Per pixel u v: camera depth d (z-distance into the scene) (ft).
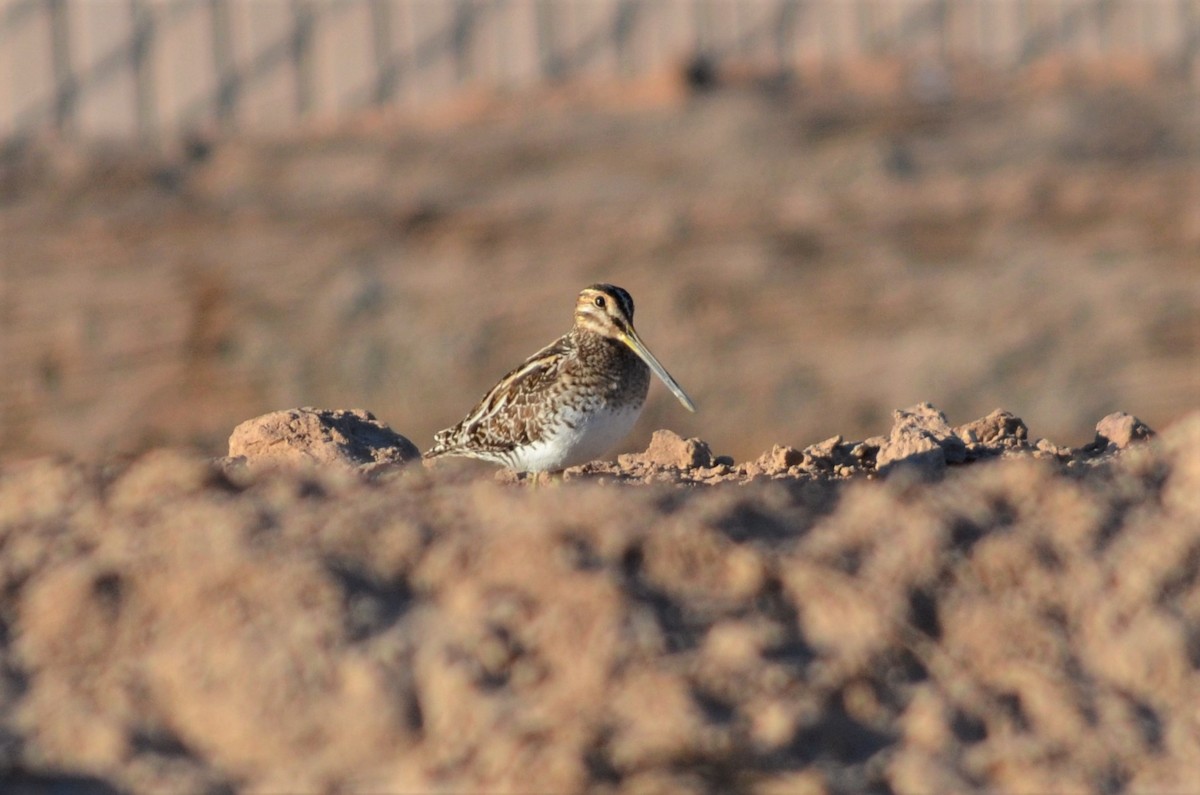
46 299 85.25
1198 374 76.64
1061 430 72.59
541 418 31.48
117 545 21.93
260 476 24.64
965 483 23.25
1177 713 19.99
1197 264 89.56
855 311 84.02
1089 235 94.32
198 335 82.02
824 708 19.35
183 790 18.22
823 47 153.28
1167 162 107.65
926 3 153.79
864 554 21.63
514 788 17.94
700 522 21.83
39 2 138.62
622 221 97.09
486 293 86.28
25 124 137.49
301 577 20.61
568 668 19.51
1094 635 20.88
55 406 75.56
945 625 20.88
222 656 19.76
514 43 148.56
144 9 140.97
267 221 97.50
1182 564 21.54
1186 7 154.51
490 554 21.18
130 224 96.48
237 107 141.79
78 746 18.93
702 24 151.64
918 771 18.54
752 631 20.13
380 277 88.02
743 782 18.16
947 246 93.04
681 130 115.34
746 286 86.58
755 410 74.33
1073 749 19.20
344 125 124.26
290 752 18.89
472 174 107.76
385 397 77.15
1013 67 140.56
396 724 18.98
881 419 73.87
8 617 20.90
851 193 101.81
